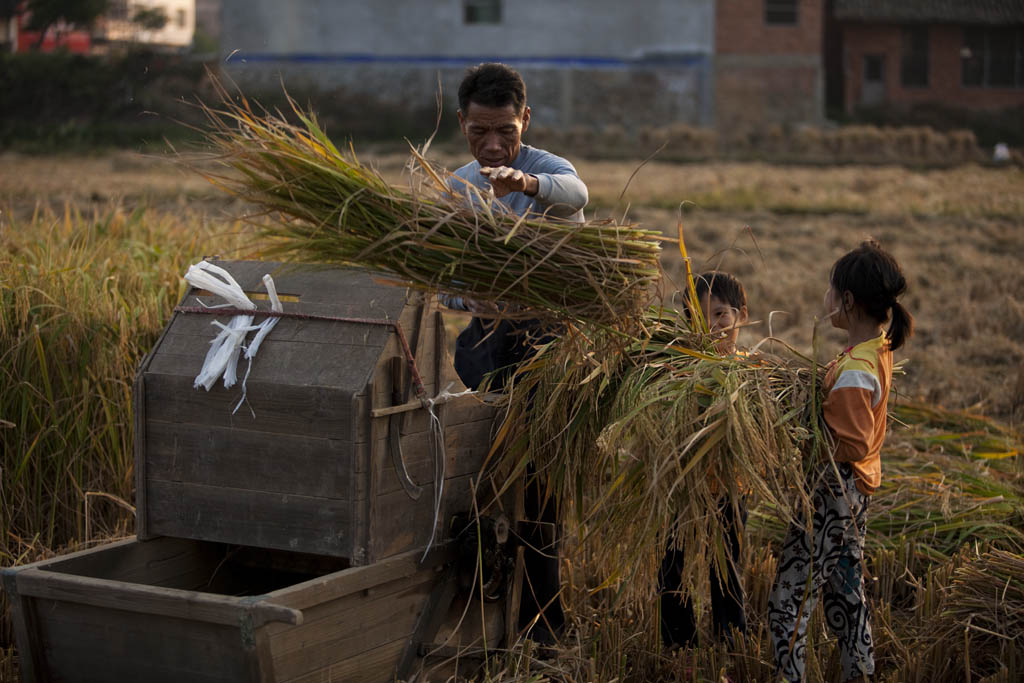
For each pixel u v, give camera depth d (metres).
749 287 9.83
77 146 20.30
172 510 3.05
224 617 2.49
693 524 2.95
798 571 3.15
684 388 2.99
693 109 31.94
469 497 3.21
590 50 31.56
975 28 35.03
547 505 3.45
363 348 2.85
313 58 31.08
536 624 3.48
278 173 2.80
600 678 3.19
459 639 3.23
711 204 16.23
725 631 3.51
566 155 27.08
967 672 3.24
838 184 19.84
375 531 2.82
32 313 4.21
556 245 2.82
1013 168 23.92
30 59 22.70
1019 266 11.14
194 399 2.98
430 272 2.87
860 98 35.12
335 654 2.73
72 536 4.20
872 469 3.14
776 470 2.99
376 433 2.80
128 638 2.69
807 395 3.12
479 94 3.27
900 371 3.56
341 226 2.79
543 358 3.24
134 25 26.22
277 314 2.98
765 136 29.39
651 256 3.00
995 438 5.22
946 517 4.27
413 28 31.19
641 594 3.22
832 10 35.16
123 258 5.29
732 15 31.97
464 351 3.59
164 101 20.62
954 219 15.02
